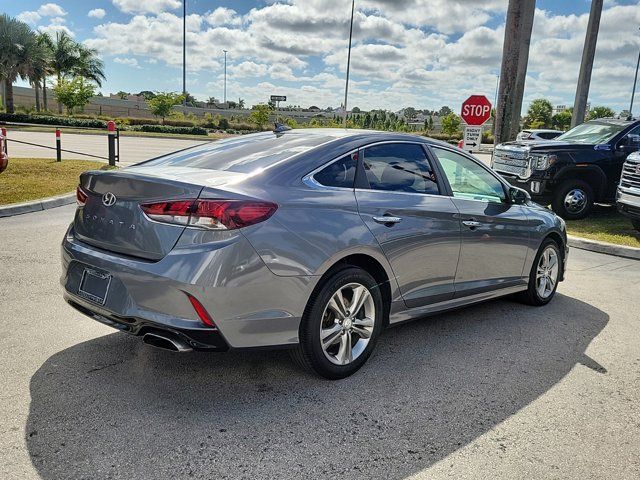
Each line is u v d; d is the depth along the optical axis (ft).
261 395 11.39
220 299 10.00
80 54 182.29
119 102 227.20
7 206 29.60
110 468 8.81
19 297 16.52
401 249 12.87
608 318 17.52
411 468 9.20
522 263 17.15
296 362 12.01
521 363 13.69
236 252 10.08
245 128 170.09
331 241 11.30
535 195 36.76
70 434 9.68
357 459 9.38
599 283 21.94
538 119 242.17
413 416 10.87
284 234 10.65
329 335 11.83
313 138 13.08
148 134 116.06
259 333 10.61
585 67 57.52
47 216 29.37
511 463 9.47
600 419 11.10
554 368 13.47
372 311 12.62
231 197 10.23
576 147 36.22
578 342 15.29
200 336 10.07
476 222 14.97
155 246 10.25
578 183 35.99
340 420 10.59
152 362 12.65
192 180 10.52
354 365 12.43
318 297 11.32
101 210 11.19
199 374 12.17
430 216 13.60
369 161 12.95
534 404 11.60
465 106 36.91
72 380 11.63
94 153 66.64
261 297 10.46
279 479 8.75
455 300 15.08
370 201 12.38
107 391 11.24
